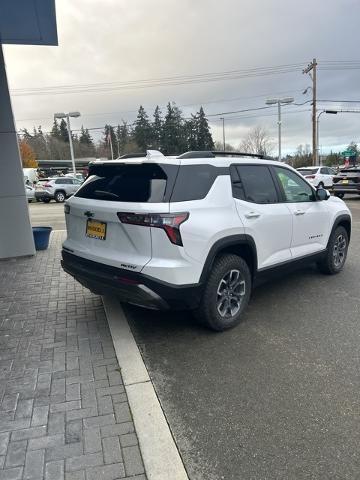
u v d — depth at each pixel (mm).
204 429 2695
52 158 94750
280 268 4852
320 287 5648
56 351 3697
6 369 3375
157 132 73812
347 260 7262
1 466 2322
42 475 2262
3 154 6949
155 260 3475
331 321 4465
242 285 4273
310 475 2311
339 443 2559
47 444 2500
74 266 4152
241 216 4145
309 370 3436
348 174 19703
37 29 6535
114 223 3695
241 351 3773
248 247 4281
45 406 2873
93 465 2344
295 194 5234
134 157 4172
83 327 4223
